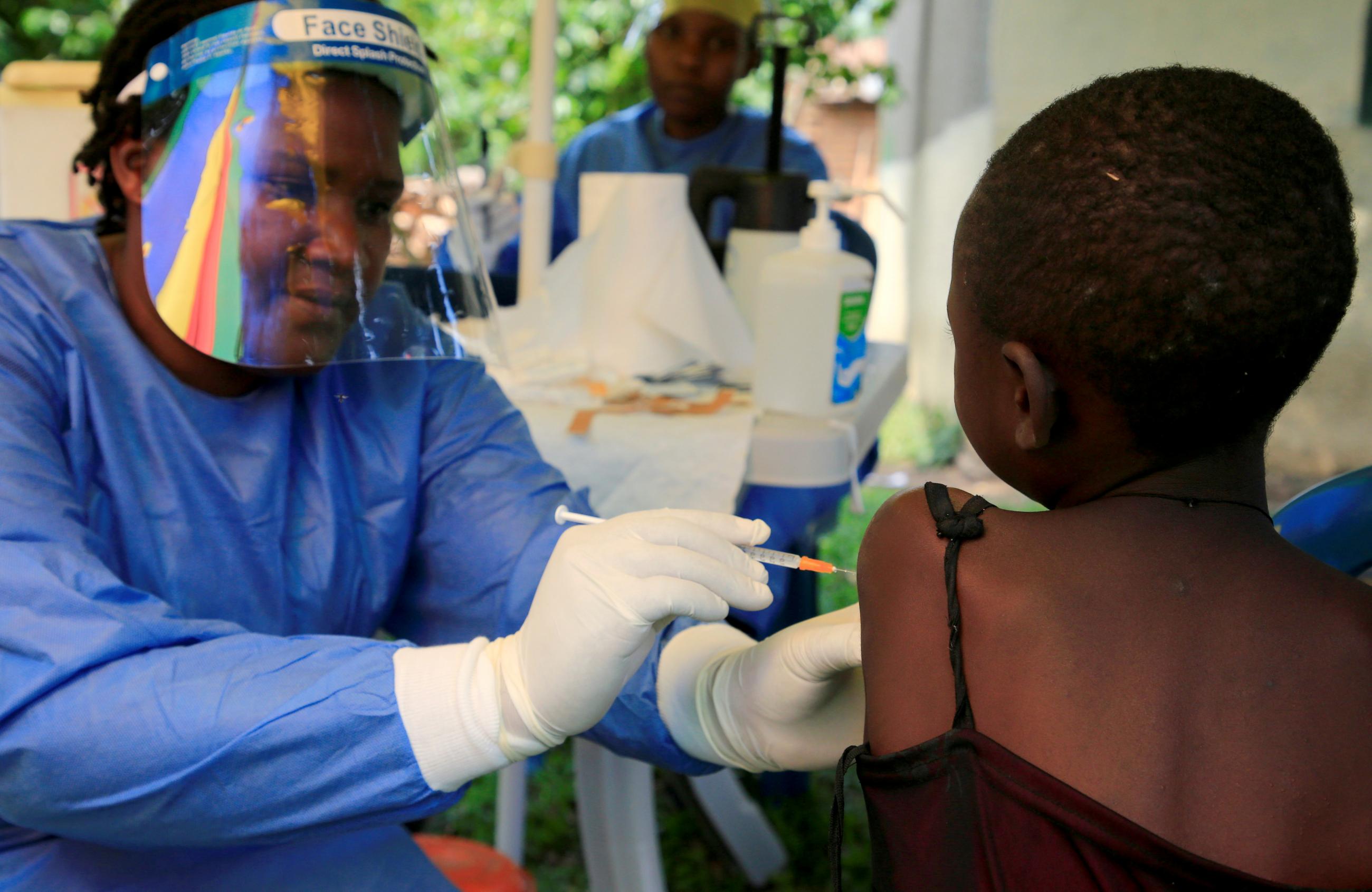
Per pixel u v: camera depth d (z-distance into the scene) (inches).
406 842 43.3
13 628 32.6
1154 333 22.7
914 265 205.9
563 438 55.1
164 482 41.2
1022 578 24.9
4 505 34.0
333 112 40.6
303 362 42.1
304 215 40.6
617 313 68.4
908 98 207.8
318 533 44.9
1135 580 24.2
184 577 41.3
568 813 90.5
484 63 198.5
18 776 32.4
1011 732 24.0
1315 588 23.8
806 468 55.2
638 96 196.5
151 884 38.1
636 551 32.0
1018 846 23.3
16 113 76.4
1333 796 22.4
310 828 33.0
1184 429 24.1
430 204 47.1
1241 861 22.4
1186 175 22.0
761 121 124.0
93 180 45.4
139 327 43.2
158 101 41.2
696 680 40.5
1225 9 152.9
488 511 47.0
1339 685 22.9
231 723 31.5
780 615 58.4
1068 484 26.6
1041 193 23.6
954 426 193.6
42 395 38.6
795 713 36.8
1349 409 148.0
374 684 32.3
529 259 80.3
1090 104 23.8
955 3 188.5
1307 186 22.3
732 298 76.2
